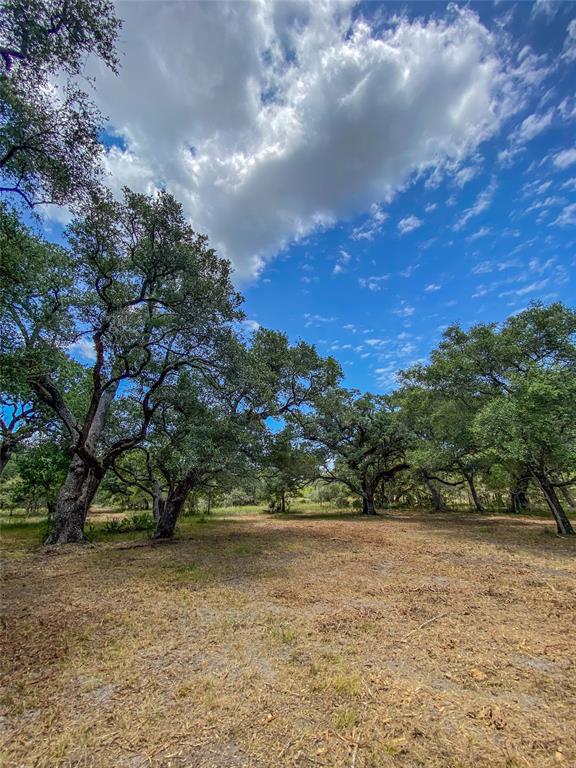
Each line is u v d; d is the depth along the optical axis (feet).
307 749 7.83
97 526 54.39
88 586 20.65
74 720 8.87
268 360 47.11
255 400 40.19
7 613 16.31
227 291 33.88
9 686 10.38
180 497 41.34
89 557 29.19
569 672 11.07
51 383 37.58
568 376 33.81
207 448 33.53
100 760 7.57
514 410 32.89
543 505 73.77
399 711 9.14
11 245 20.86
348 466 71.51
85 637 13.66
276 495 85.20
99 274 32.07
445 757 7.59
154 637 13.62
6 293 21.66
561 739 8.13
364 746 7.91
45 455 52.29
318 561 27.07
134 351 35.73
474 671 11.12
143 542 37.06
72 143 20.59
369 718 8.86
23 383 25.55
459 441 47.60
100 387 35.60
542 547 32.07
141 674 10.98
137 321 34.24
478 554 29.30
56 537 35.76
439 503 80.64
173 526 40.65
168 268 32.48
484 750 7.79
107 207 28.86
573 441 31.42
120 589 19.98
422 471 69.26
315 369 51.80
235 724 8.64
